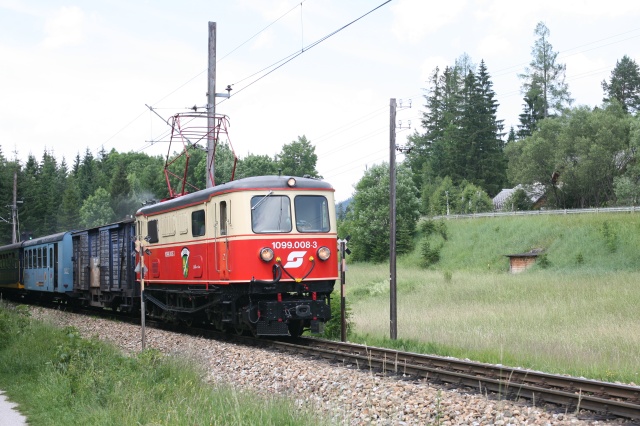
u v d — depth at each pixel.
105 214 102.69
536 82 97.25
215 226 17.31
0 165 109.12
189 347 15.34
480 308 26.22
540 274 43.78
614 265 48.66
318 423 7.88
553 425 8.04
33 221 98.25
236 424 7.73
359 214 74.81
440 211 85.75
